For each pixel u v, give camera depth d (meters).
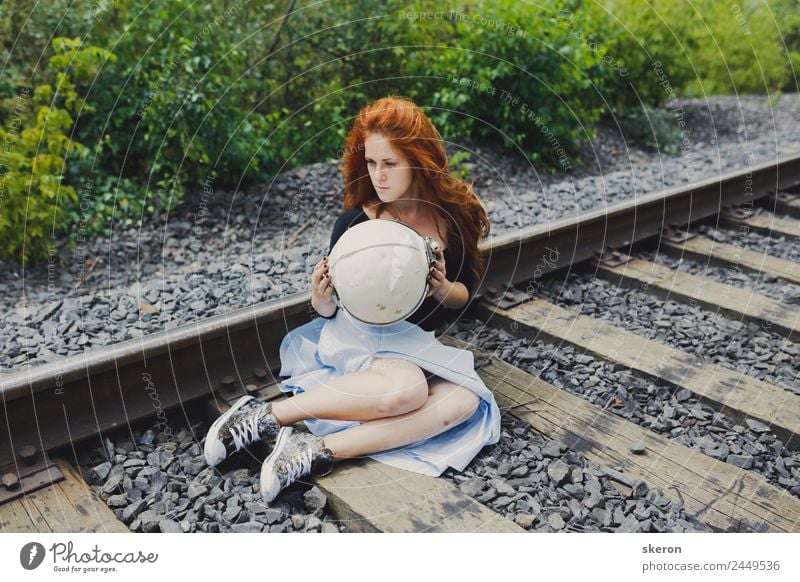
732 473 2.00
